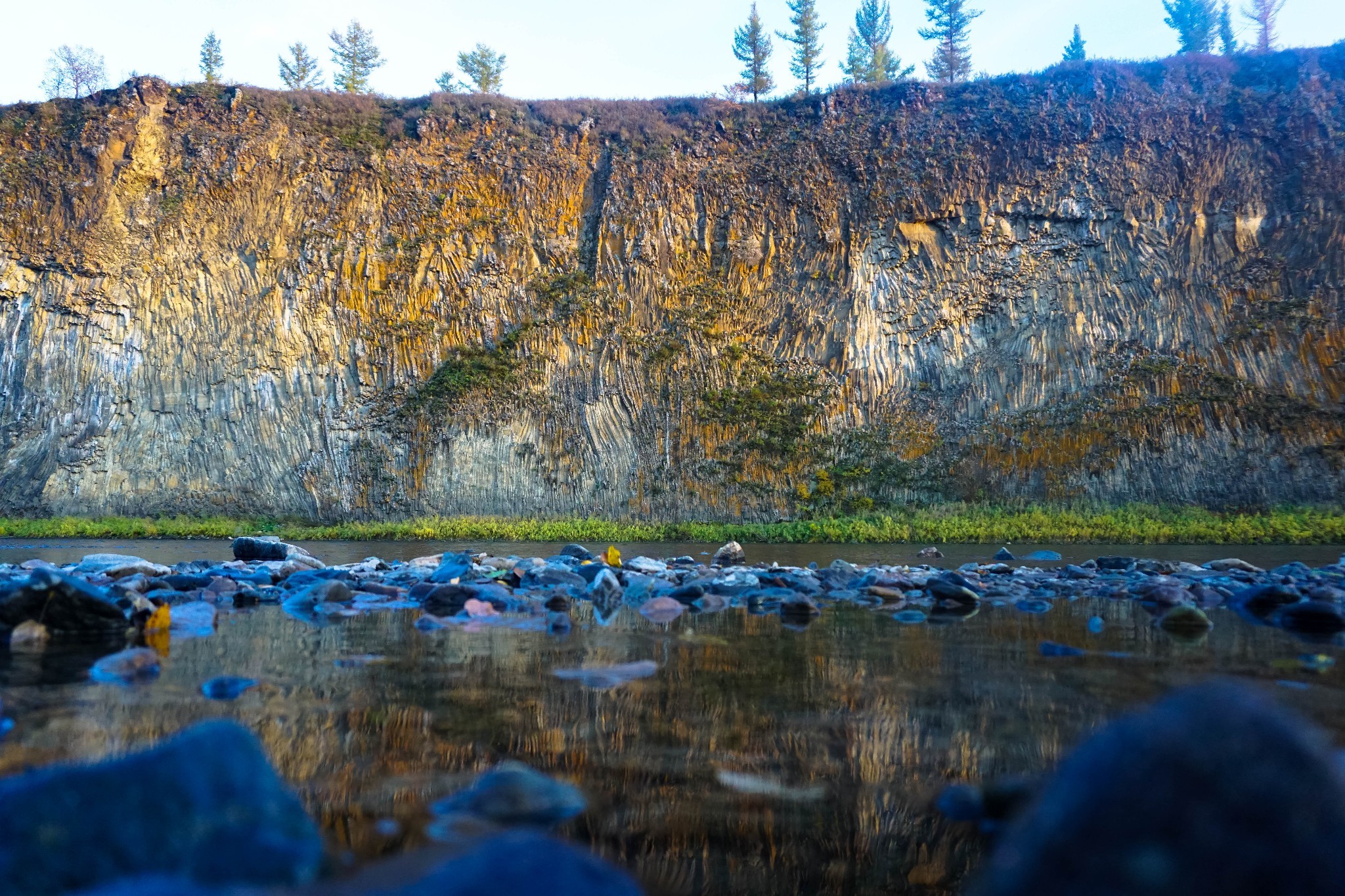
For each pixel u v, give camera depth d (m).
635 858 1.38
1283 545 15.78
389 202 24.67
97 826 1.15
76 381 22.78
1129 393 20.95
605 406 22.48
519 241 24.44
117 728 2.09
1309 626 4.23
